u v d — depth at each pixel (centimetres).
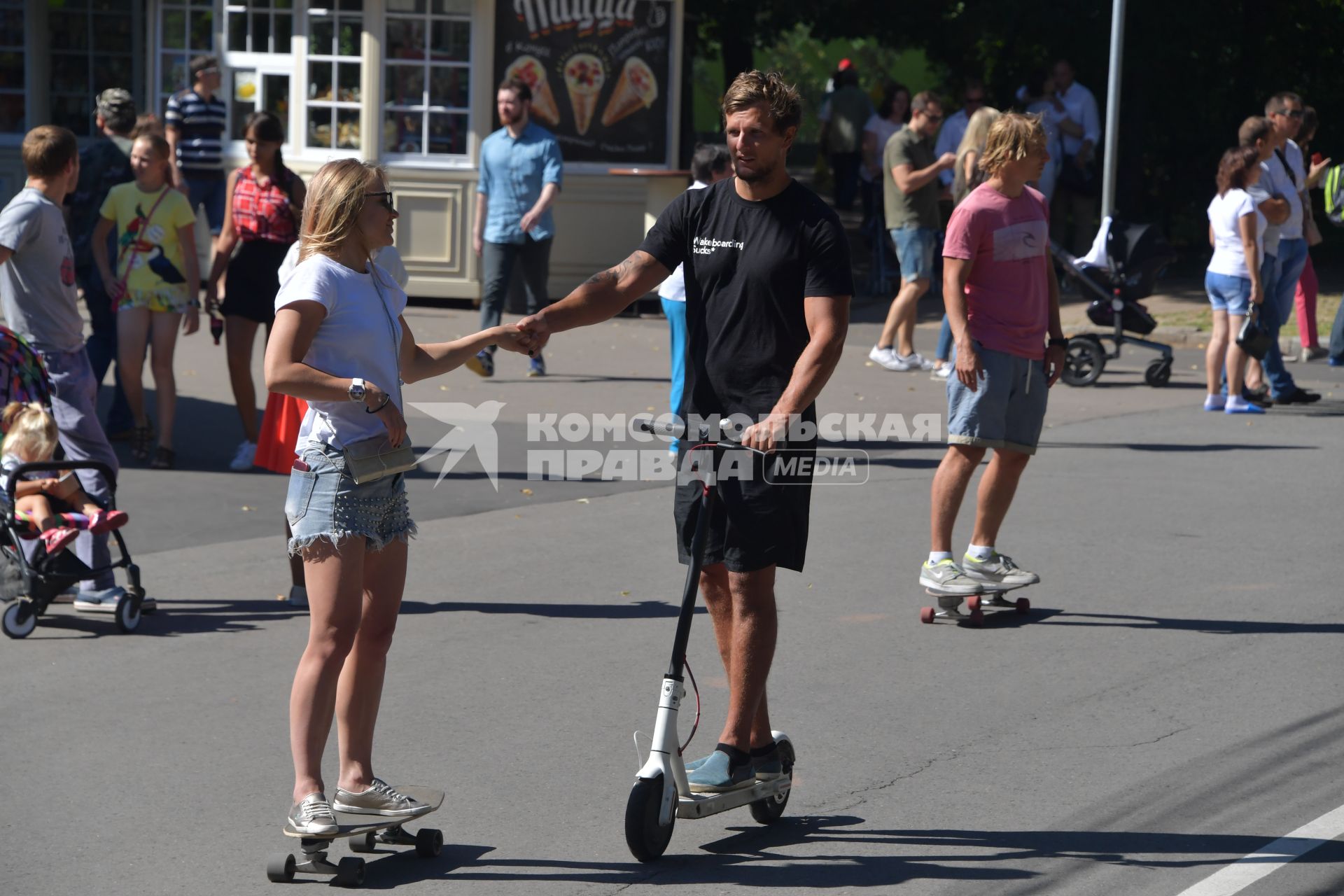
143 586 1463
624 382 2625
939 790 994
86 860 879
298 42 3331
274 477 1930
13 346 1352
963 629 1355
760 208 915
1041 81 3834
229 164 3375
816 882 860
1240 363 2411
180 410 2323
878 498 1861
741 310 915
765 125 892
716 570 954
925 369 2802
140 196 1916
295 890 845
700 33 5581
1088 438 2230
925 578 1377
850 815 957
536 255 2623
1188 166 4819
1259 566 1559
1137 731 1099
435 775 1015
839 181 5250
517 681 1205
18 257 1361
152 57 3434
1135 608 1413
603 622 1365
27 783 991
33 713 1121
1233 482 1938
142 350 1945
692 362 941
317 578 862
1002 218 1328
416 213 3356
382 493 868
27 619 1305
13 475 1308
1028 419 1365
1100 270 2700
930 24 4853
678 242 949
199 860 880
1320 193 4841
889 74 8569
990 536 1390
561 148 3384
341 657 865
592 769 1030
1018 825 937
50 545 1301
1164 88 4625
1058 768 1030
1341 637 1325
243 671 1225
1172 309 3444
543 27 3341
